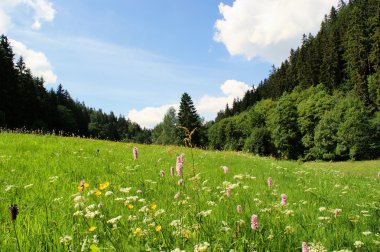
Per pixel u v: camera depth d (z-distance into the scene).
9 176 8.47
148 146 24.42
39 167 10.13
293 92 135.75
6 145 14.48
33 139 17.77
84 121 138.25
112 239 4.24
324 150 86.69
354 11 131.50
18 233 4.34
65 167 10.38
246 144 117.44
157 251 3.98
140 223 4.97
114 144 21.72
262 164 19.09
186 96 109.56
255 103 188.50
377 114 88.50
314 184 12.80
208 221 5.23
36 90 94.06
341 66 127.56
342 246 4.84
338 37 137.75
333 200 9.23
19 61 85.25
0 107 70.69
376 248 4.80
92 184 8.34
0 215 5.33
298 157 97.19
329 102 95.62
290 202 8.14
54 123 98.06
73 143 18.11
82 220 5.02
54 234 4.36
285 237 4.73
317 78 132.50
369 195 10.76
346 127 80.06
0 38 78.81
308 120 96.81
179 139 104.69
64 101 130.62
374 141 80.12
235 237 4.34
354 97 96.69
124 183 8.81
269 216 5.81
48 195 6.74
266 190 9.53
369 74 110.62
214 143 153.75
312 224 5.73
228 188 6.94
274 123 104.50
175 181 9.55
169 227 4.95
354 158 78.69
